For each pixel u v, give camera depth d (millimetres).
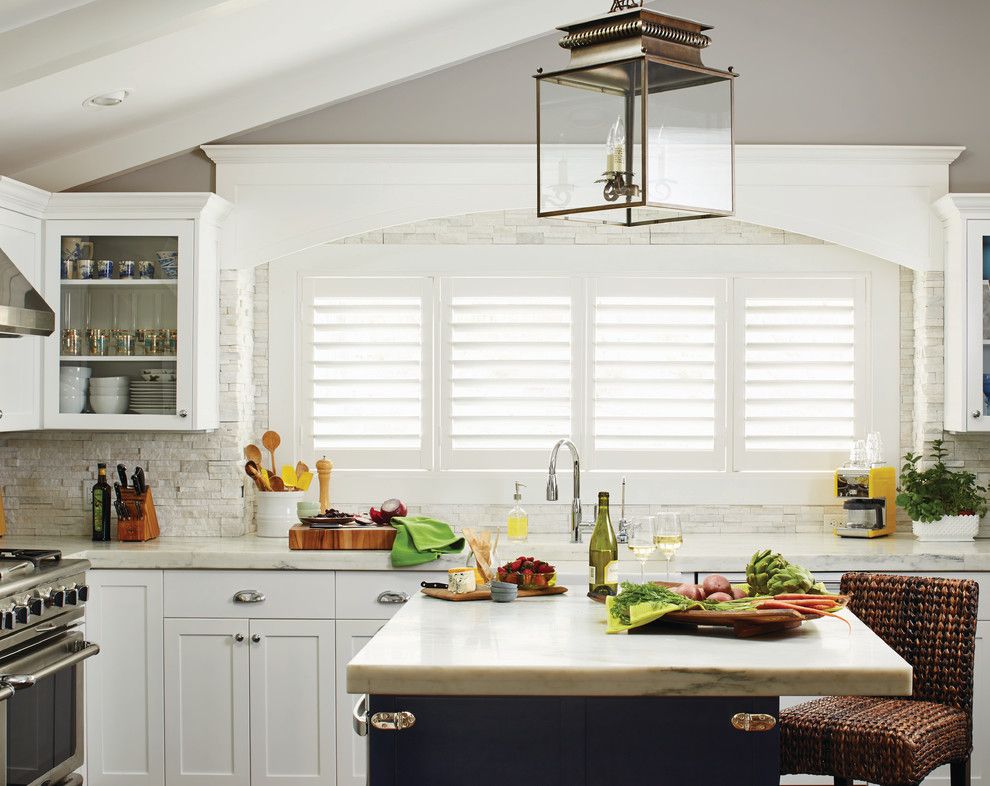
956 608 3311
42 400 4539
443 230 4969
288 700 4305
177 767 4328
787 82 4840
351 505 4969
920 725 3033
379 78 4742
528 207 4789
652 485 4934
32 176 4750
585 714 2646
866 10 4844
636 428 4961
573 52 2502
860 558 4227
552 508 4922
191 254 4527
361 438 4977
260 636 4305
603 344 4949
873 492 4695
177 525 4781
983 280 4574
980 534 4754
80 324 4559
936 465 4707
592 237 4953
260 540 4660
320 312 5004
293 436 4984
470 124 4820
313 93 4727
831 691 2484
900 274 4938
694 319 4965
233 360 4773
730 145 2502
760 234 4949
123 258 4566
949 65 4832
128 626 4340
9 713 3535
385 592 4277
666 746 2646
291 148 4770
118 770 4348
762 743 2639
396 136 4824
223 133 4730
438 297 4969
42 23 3678
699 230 4953
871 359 4945
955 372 4648
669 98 2412
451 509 4949
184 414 4508
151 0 3648
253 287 4992
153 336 4539
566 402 4961
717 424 4957
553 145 2494
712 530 4934
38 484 4844
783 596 3000
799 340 4961
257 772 4309
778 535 4855
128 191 4805
